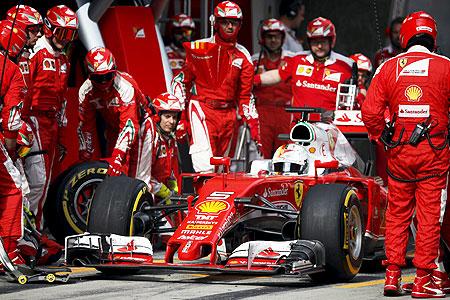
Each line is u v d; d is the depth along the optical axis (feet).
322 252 86.69
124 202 92.07
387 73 85.40
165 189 117.60
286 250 84.89
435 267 83.66
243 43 183.42
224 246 94.27
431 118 83.92
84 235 89.25
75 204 112.16
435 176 83.87
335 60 137.49
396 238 84.64
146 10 137.90
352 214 91.50
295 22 169.99
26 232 96.68
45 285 88.07
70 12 109.91
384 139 85.51
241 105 129.80
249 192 90.74
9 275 89.20
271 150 151.64
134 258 88.33
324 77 136.87
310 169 98.22
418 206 84.43
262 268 84.43
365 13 177.78
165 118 118.11
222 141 130.11
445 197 84.28
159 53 137.28
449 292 86.38
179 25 158.20
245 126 142.31
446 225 86.84
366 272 100.48
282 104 150.92
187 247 84.33
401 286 86.74
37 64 108.58
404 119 84.53
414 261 83.97
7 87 91.15
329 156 100.37
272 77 141.08
